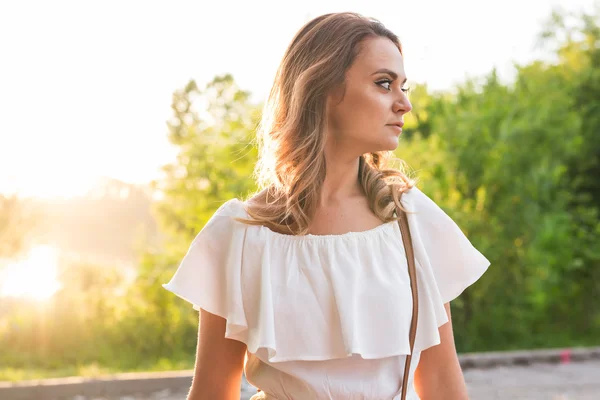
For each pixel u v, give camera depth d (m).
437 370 1.95
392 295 1.85
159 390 7.62
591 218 12.03
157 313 9.51
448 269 1.95
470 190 10.69
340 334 1.83
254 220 1.94
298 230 1.91
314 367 1.86
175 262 9.77
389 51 1.89
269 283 1.87
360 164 1.99
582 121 13.05
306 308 1.85
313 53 1.92
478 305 10.34
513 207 10.69
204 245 1.97
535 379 8.46
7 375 7.84
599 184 13.18
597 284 11.65
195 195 9.92
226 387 1.98
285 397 1.88
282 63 2.00
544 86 12.36
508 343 10.47
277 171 1.96
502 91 11.60
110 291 9.73
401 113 1.90
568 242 11.06
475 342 10.27
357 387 1.84
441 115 11.23
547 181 10.90
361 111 1.87
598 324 11.60
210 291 1.96
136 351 9.20
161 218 10.22
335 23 1.92
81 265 9.79
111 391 7.45
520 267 10.60
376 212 1.92
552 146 11.29
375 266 1.87
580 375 8.67
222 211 2.00
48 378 7.78
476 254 1.97
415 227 1.92
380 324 1.84
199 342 2.00
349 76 1.88
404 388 1.83
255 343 1.87
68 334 8.95
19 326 8.88
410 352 1.84
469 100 11.51
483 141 10.61
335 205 1.94
